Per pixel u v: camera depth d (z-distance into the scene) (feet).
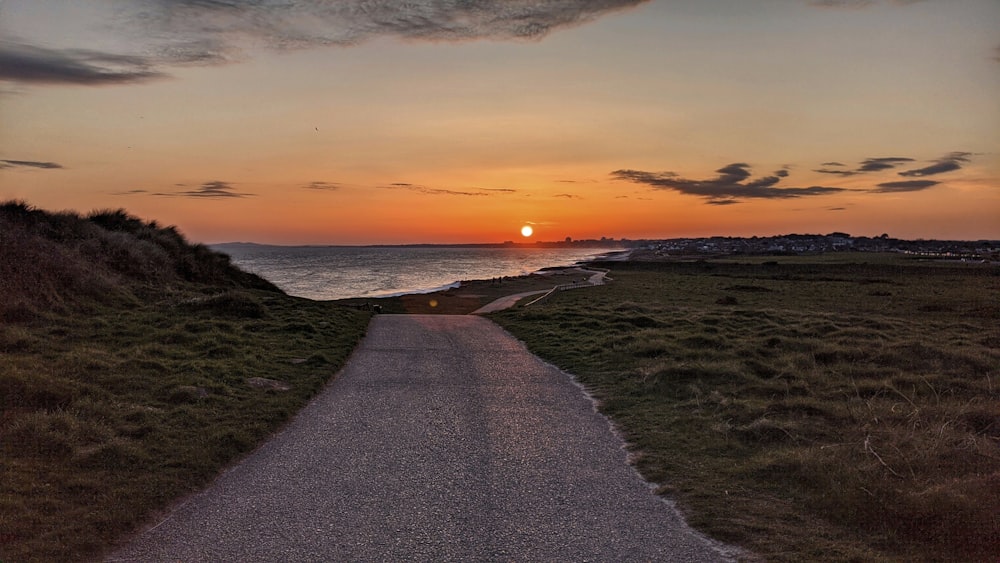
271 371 45.57
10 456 25.08
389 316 92.89
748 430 31.86
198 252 106.01
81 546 18.93
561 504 22.98
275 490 24.26
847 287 184.03
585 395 41.91
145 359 43.27
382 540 19.77
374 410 36.96
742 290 168.55
